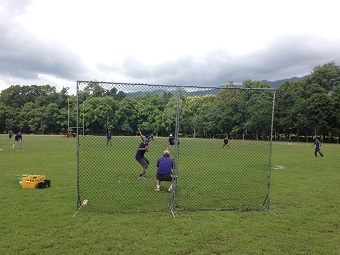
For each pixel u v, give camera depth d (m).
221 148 30.61
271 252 5.35
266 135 33.12
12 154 21.33
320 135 66.69
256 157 22.52
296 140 71.12
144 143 12.62
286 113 67.62
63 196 9.00
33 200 8.45
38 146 29.75
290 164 18.64
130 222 6.76
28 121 91.75
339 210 8.17
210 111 13.92
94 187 10.56
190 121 13.56
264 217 7.43
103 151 24.45
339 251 5.47
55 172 13.48
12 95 109.19
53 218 6.88
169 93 8.57
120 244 5.50
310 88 74.00
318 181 12.59
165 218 7.14
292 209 8.23
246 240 5.87
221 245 5.61
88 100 10.77
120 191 10.05
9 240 5.56
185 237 5.92
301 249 5.54
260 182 12.20
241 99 14.91
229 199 9.26
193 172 14.54
